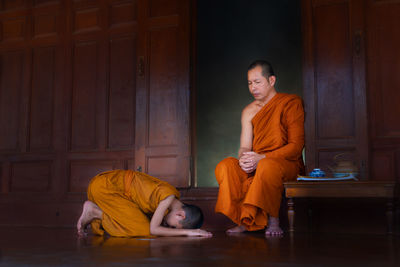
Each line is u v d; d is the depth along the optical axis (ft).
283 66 22.71
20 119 17.79
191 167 15.29
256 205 10.16
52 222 16.12
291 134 11.48
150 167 15.66
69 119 17.19
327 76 13.93
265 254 6.60
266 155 11.13
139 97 16.07
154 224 9.86
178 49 15.81
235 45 23.30
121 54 16.93
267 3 23.04
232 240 8.92
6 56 18.34
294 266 5.44
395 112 13.26
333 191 10.39
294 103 11.73
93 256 6.47
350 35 13.78
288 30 22.75
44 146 17.37
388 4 13.66
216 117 23.30
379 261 5.85
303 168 11.81
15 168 17.57
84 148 16.90
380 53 13.60
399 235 10.21
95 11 17.48
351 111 13.57
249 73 12.19
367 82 13.47
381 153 13.25
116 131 16.63
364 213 11.67
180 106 15.48
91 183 10.76
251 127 12.37
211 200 13.79
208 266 5.45
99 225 10.80
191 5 16.12
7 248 7.70
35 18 18.20
